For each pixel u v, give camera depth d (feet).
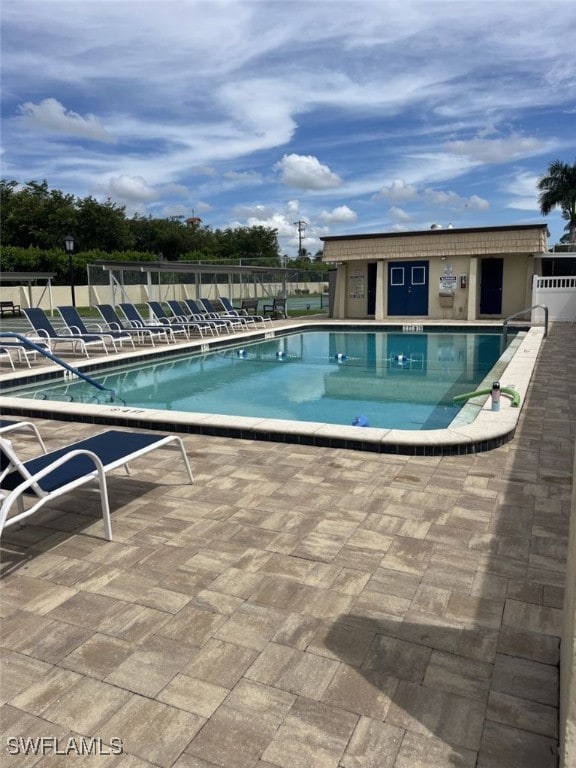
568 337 49.93
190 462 16.63
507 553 10.87
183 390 34.94
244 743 6.49
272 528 12.14
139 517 12.80
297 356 47.78
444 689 7.29
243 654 8.06
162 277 74.54
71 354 43.19
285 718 6.86
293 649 8.15
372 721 6.79
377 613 9.00
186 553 11.09
